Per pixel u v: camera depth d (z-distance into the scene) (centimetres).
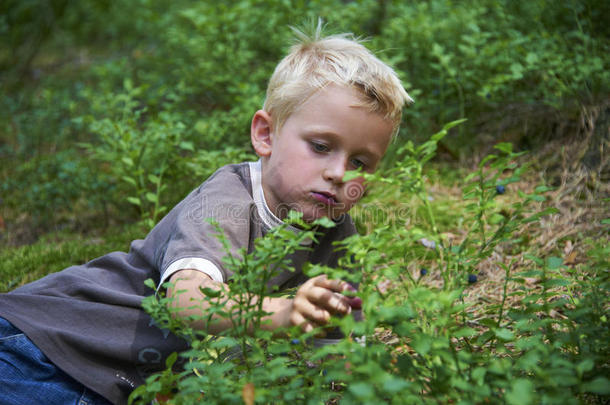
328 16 494
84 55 820
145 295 208
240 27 496
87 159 479
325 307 161
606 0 428
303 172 194
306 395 148
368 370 125
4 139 560
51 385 189
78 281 209
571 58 397
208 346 167
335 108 190
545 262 176
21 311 200
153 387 155
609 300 183
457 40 473
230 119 407
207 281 178
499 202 353
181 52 591
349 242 155
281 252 152
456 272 174
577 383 133
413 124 444
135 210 402
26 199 427
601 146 359
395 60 399
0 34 834
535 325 156
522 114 425
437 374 145
